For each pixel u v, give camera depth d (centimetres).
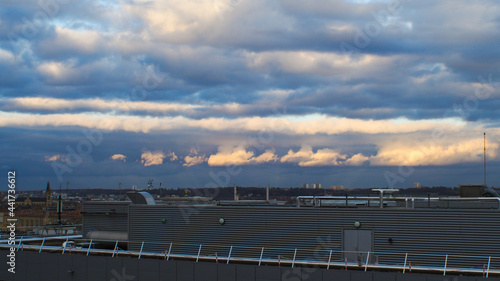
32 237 5344
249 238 3641
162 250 3956
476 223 3042
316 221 3444
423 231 3159
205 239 3797
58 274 4056
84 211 4794
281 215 3553
